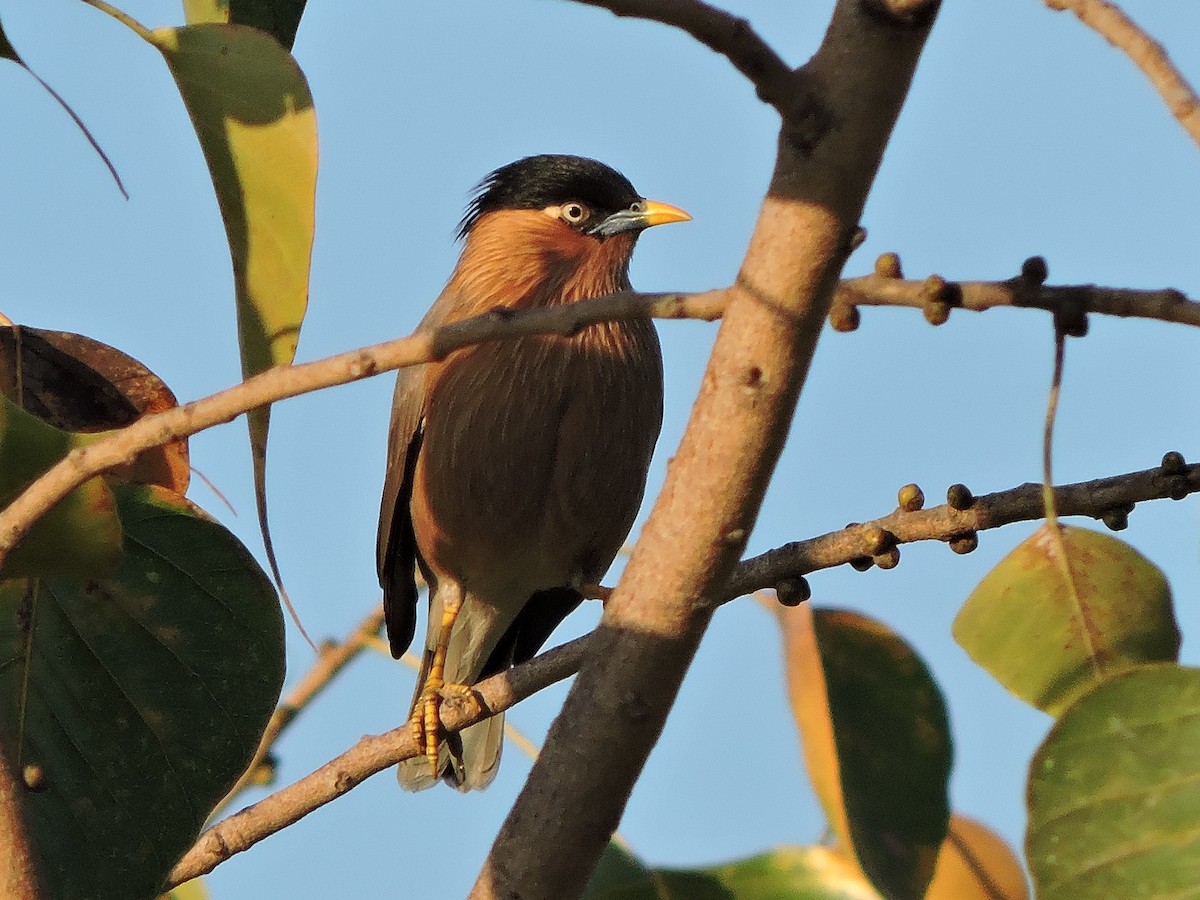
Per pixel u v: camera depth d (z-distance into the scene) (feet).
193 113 18.57
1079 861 13.84
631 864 21.57
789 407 15.07
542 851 16.51
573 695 16.56
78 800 18.95
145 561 19.51
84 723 19.17
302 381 14.65
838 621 19.61
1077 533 19.63
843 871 20.89
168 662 19.39
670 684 16.12
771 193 14.55
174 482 20.63
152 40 18.34
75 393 20.97
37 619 19.31
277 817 22.47
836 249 14.33
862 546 20.22
